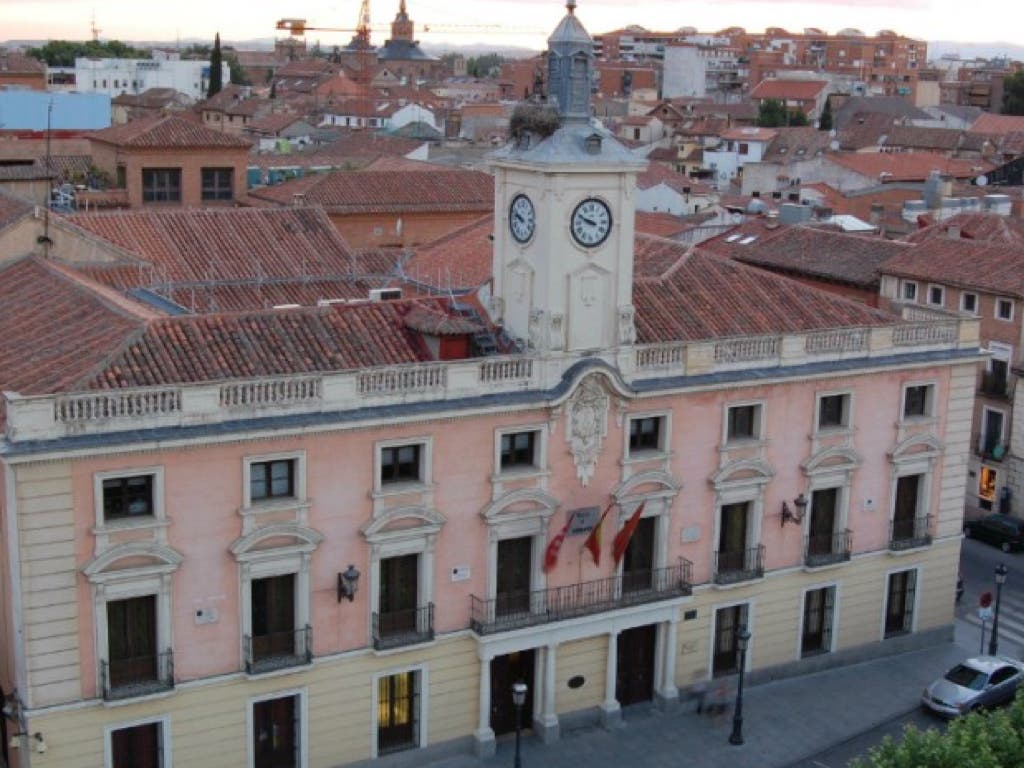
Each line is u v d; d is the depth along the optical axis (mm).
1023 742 30625
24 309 42719
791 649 47094
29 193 73938
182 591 35531
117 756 35875
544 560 41062
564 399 39875
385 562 38969
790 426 44844
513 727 42625
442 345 39719
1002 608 54312
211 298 50688
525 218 40438
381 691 39656
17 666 34500
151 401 34281
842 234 74750
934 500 48969
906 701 45875
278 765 38438
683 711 44656
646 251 50750
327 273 54406
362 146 116375
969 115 186375
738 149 146875
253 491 36406
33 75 162625
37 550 33219
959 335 47875
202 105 168125
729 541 45062
